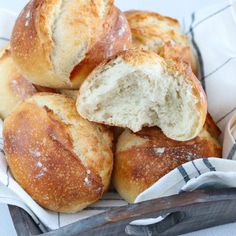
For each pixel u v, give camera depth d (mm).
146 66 530
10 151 556
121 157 575
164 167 561
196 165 536
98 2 567
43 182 544
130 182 566
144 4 769
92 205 570
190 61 627
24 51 567
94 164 551
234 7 640
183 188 536
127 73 534
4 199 534
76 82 568
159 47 621
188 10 765
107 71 535
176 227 560
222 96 610
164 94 543
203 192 535
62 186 545
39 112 555
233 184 541
